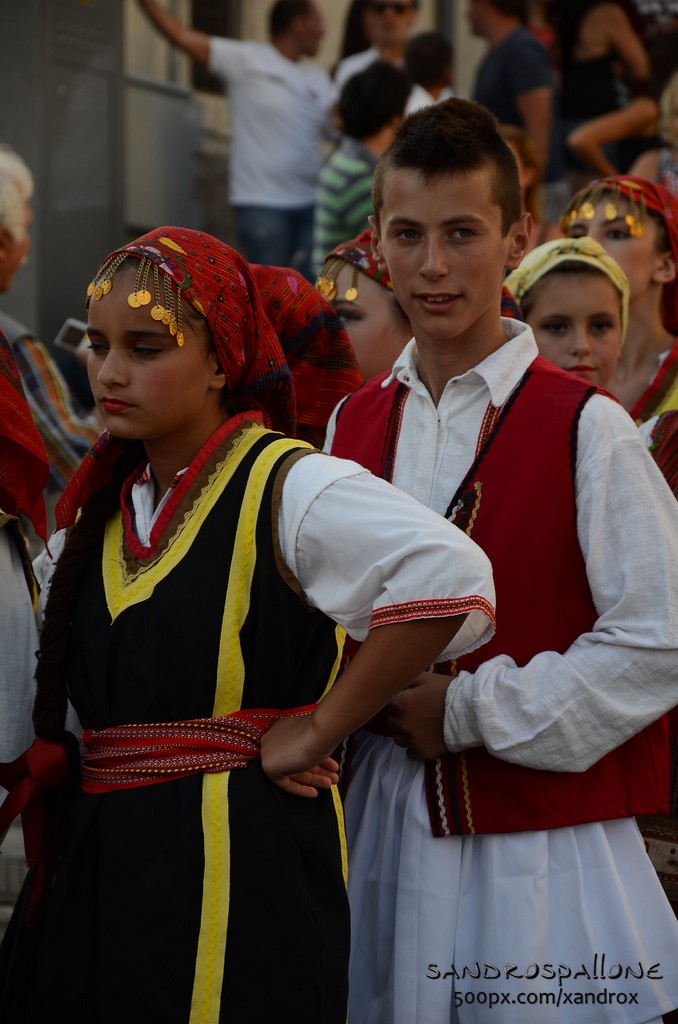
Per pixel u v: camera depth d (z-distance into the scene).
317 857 4.05
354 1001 4.66
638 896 4.51
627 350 6.79
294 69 13.02
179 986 3.81
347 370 5.47
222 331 4.04
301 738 3.89
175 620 3.92
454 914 4.44
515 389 4.66
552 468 4.49
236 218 13.23
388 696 3.82
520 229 4.77
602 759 4.48
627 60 13.52
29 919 4.19
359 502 3.83
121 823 3.93
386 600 3.76
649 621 4.32
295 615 3.97
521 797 4.40
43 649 4.18
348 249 5.84
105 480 4.33
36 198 12.20
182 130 14.28
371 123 9.95
